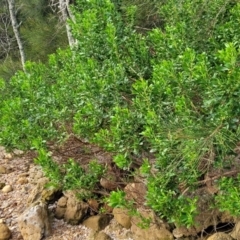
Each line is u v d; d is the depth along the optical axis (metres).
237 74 2.72
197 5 4.39
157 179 3.16
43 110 4.31
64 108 4.24
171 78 3.19
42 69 5.53
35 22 11.52
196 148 3.02
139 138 3.51
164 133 3.19
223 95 2.81
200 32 4.14
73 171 3.99
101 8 4.32
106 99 3.84
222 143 2.91
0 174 6.18
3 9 14.30
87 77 3.86
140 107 3.37
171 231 3.81
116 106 3.58
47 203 4.82
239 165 3.32
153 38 4.09
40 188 5.04
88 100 3.90
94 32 4.25
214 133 2.93
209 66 3.22
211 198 3.52
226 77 2.84
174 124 3.18
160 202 3.04
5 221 4.84
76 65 4.57
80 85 4.16
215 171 3.34
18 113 4.45
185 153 3.05
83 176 4.02
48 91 4.77
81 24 4.46
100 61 4.30
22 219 4.39
